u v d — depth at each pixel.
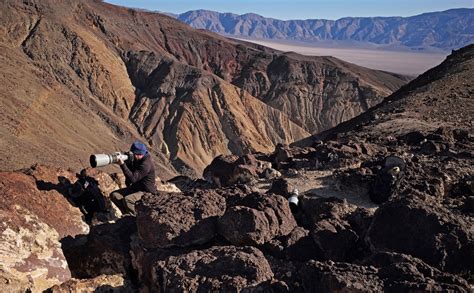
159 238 5.29
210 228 5.45
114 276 5.05
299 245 5.22
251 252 4.72
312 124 113.62
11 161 43.91
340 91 119.50
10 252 4.88
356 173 8.36
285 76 123.00
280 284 4.20
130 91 92.81
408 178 7.98
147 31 124.38
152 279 4.74
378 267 4.31
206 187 10.08
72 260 5.91
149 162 7.41
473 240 4.64
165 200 5.83
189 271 4.54
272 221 5.43
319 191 8.28
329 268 4.16
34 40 86.06
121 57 101.44
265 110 96.69
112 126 77.50
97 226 6.14
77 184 6.98
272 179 9.27
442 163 9.16
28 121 58.62
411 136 12.88
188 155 81.06
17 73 69.44
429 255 4.62
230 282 4.26
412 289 3.70
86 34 95.69
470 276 4.50
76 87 84.06
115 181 8.43
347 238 5.28
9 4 88.69
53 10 94.25
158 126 85.19
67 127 64.81
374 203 7.59
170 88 92.44
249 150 85.38
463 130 12.60
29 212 5.62
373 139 14.20
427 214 4.89
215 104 90.69
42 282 4.91
